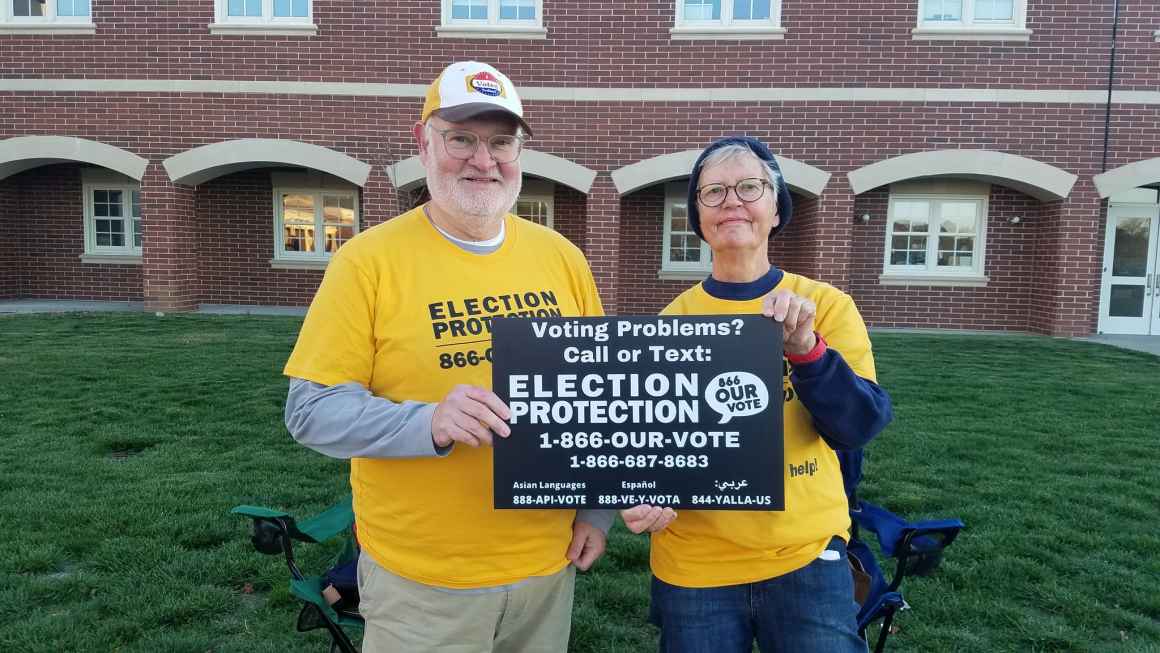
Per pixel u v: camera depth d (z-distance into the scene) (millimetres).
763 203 1896
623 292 12164
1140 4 9961
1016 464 4672
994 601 3055
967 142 10250
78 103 10680
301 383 1697
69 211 12578
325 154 10609
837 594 1796
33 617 2824
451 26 10383
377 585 1799
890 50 10195
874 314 11578
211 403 5855
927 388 6746
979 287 11375
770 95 10320
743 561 1812
